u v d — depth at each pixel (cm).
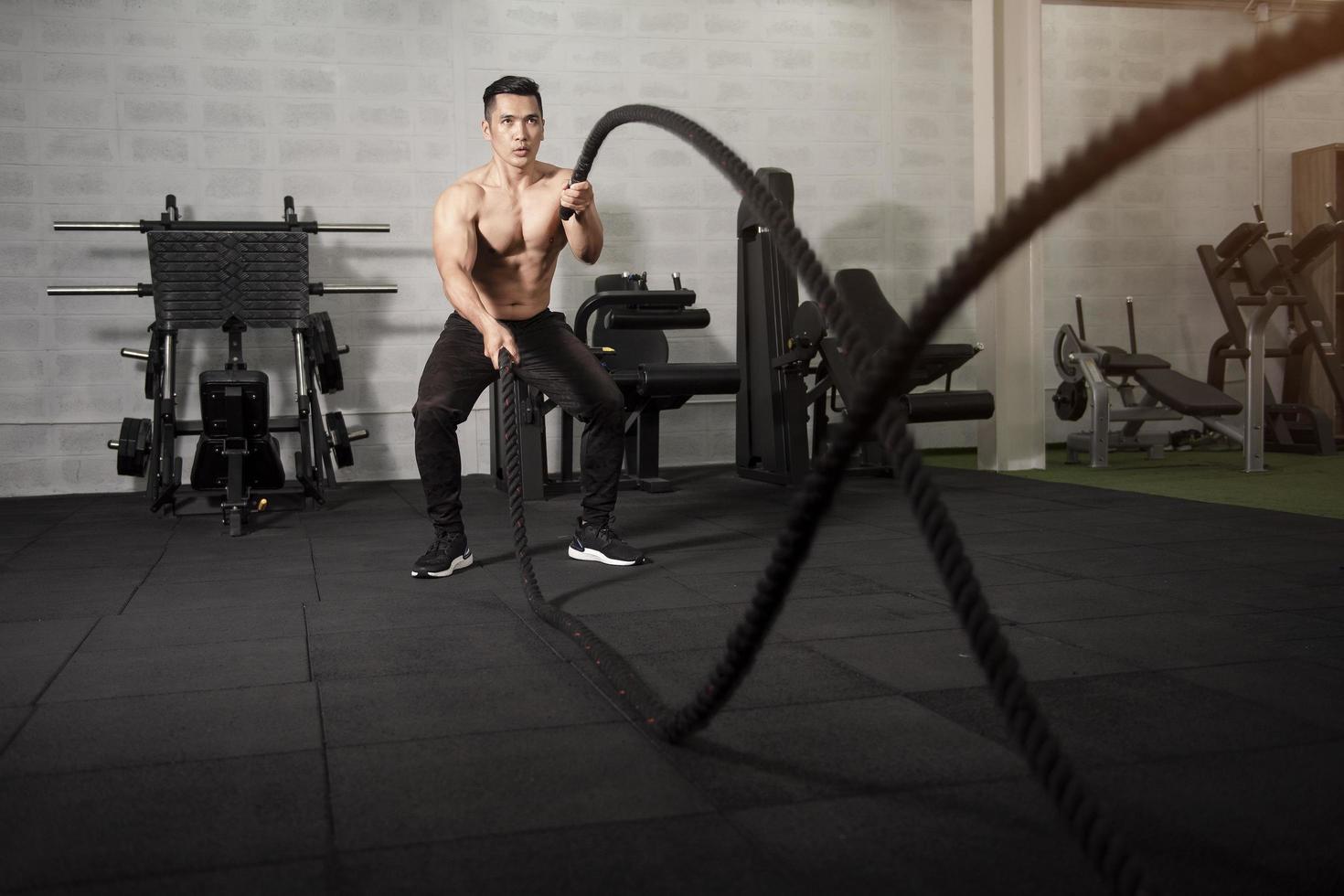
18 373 539
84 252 543
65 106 538
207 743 162
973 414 503
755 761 151
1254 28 688
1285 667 197
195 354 559
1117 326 680
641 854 121
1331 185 668
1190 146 682
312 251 571
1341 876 114
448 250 281
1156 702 176
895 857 120
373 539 374
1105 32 669
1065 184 58
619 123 167
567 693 186
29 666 208
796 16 623
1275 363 706
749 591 271
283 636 231
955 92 647
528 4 589
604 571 301
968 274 67
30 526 420
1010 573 288
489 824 130
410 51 576
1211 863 117
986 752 153
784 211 99
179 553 348
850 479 525
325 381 517
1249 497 439
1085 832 84
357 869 119
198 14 550
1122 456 625
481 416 597
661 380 467
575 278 603
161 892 114
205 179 555
